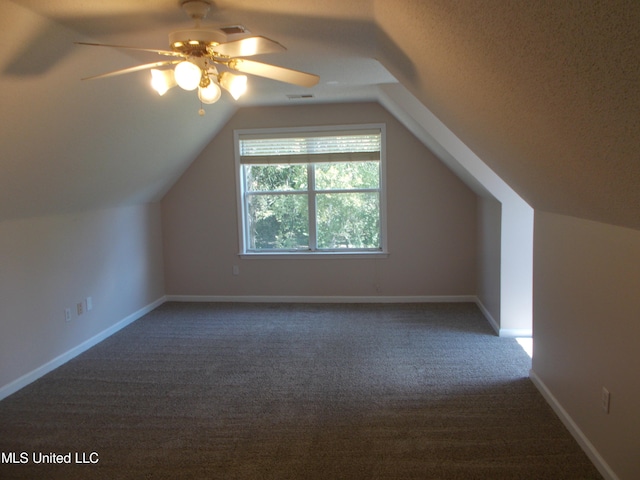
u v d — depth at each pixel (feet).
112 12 7.73
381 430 9.01
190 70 7.18
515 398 10.16
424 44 6.88
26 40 7.59
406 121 15.75
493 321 14.96
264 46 7.41
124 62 10.07
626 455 6.66
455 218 17.72
